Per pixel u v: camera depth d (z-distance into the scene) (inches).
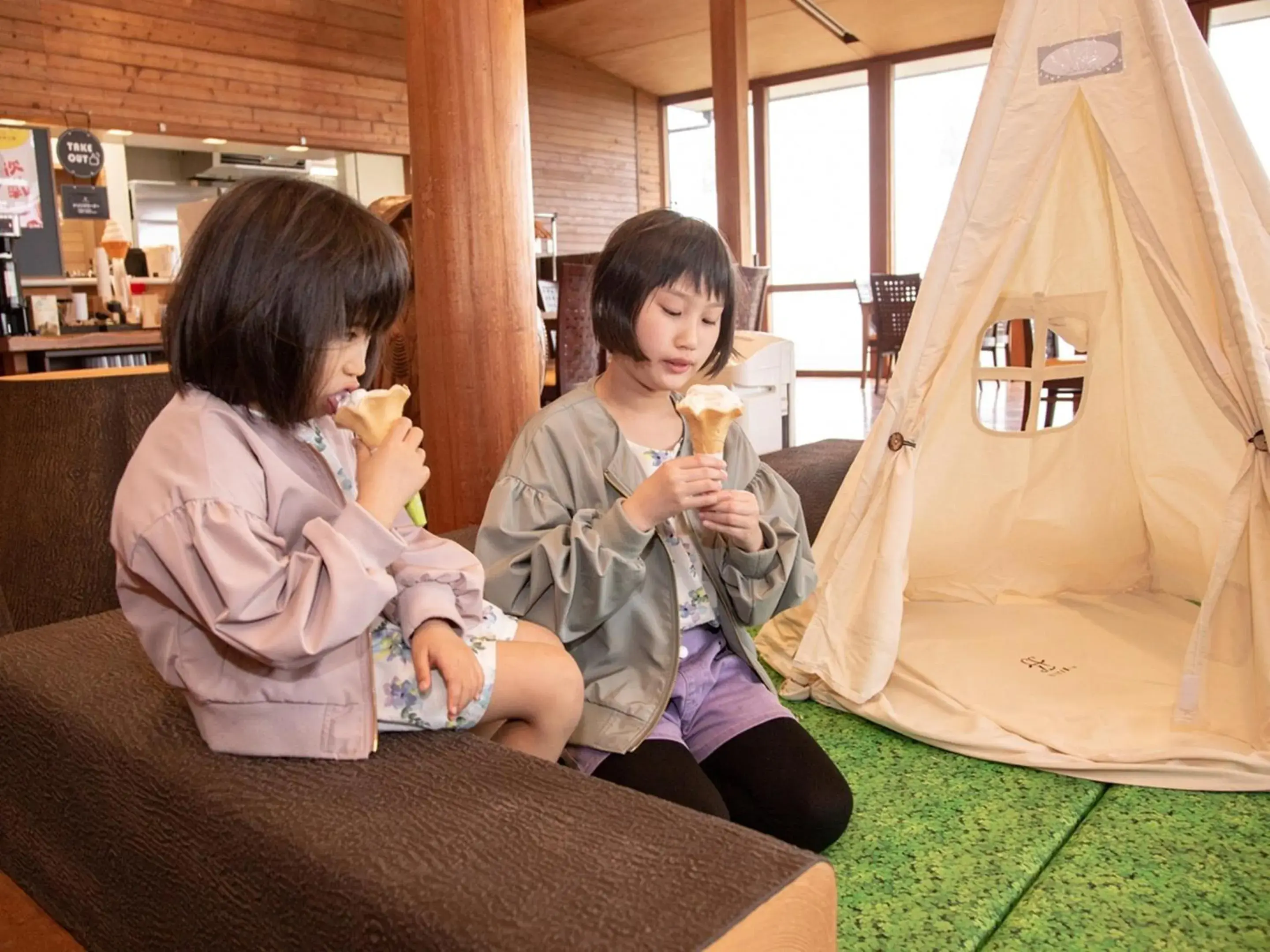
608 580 48.9
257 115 279.7
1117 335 90.2
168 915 43.1
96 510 97.7
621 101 402.0
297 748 41.4
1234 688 70.2
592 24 351.9
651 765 49.9
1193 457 89.2
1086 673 78.0
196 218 148.6
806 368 405.1
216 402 41.2
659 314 50.9
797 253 399.2
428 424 100.4
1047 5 71.4
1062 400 183.3
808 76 372.8
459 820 36.0
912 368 75.8
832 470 116.2
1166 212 68.1
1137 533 95.7
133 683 51.1
